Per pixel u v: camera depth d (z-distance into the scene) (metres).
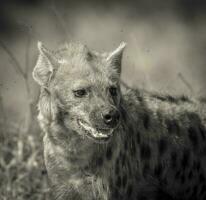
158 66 27.06
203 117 12.39
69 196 11.41
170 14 33.25
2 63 27.27
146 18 32.66
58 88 10.97
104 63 11.13
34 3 32.88
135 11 33.12
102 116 10.64
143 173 11.77
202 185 12.34
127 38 26.00
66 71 11.01
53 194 11.55
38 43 11.12
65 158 11.16
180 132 12.06
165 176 12.01
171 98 12.44
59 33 28.36
